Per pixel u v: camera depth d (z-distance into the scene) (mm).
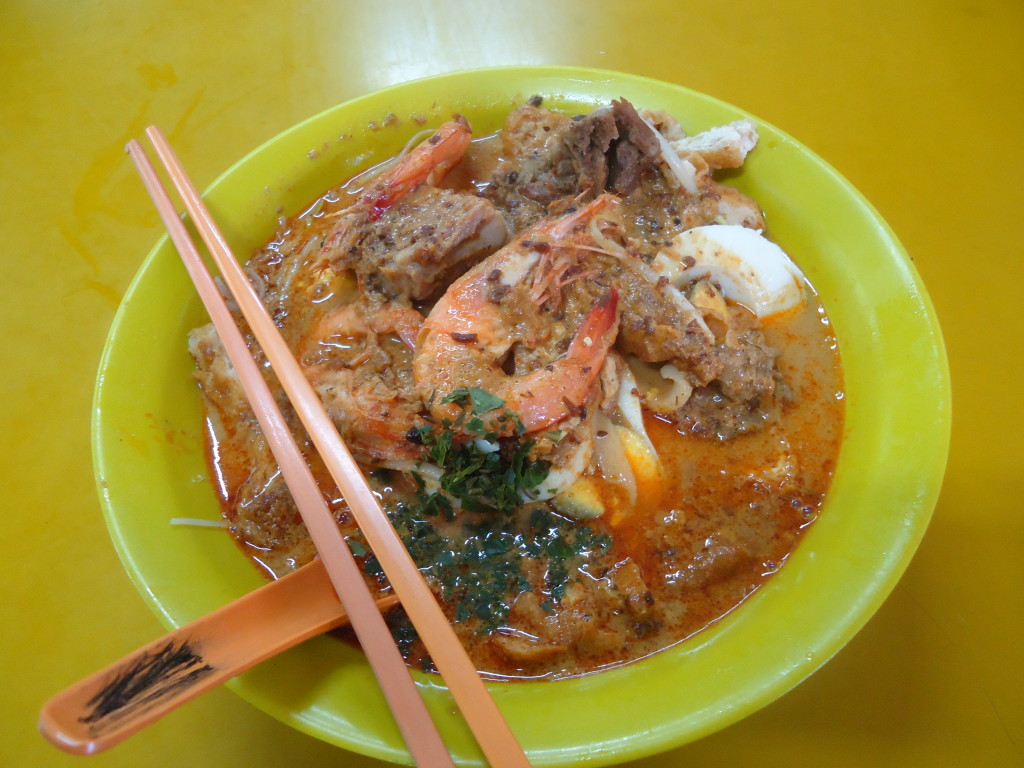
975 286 230
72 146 275
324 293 223
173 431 193
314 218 234
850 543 164
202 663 140
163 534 171
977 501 197
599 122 214
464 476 172
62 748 120
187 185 211
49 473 213
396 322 208
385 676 144
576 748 143
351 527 187
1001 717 173
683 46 294
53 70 298
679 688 151
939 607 185
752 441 195
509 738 137
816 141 263
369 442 184
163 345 198
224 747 178
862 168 256
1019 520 194
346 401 187
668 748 143
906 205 247
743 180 224
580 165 222
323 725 147
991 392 212
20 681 186
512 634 170
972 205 247
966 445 205
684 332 194
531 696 154
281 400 203
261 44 302
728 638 160
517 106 241
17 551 202
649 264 215
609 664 167
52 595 197
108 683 128
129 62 299
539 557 181
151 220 256
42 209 260
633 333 194
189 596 162
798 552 174
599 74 239
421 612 149
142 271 201
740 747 172
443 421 172
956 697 176
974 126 267
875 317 192
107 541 203
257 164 225
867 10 302
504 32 300
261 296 219
